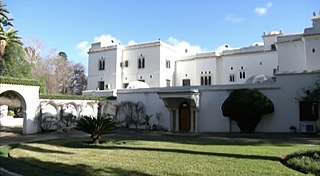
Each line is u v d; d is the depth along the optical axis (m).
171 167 9.51
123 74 47.00
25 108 26.48
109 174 8.62
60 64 65.75
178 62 46.81
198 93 28.22
